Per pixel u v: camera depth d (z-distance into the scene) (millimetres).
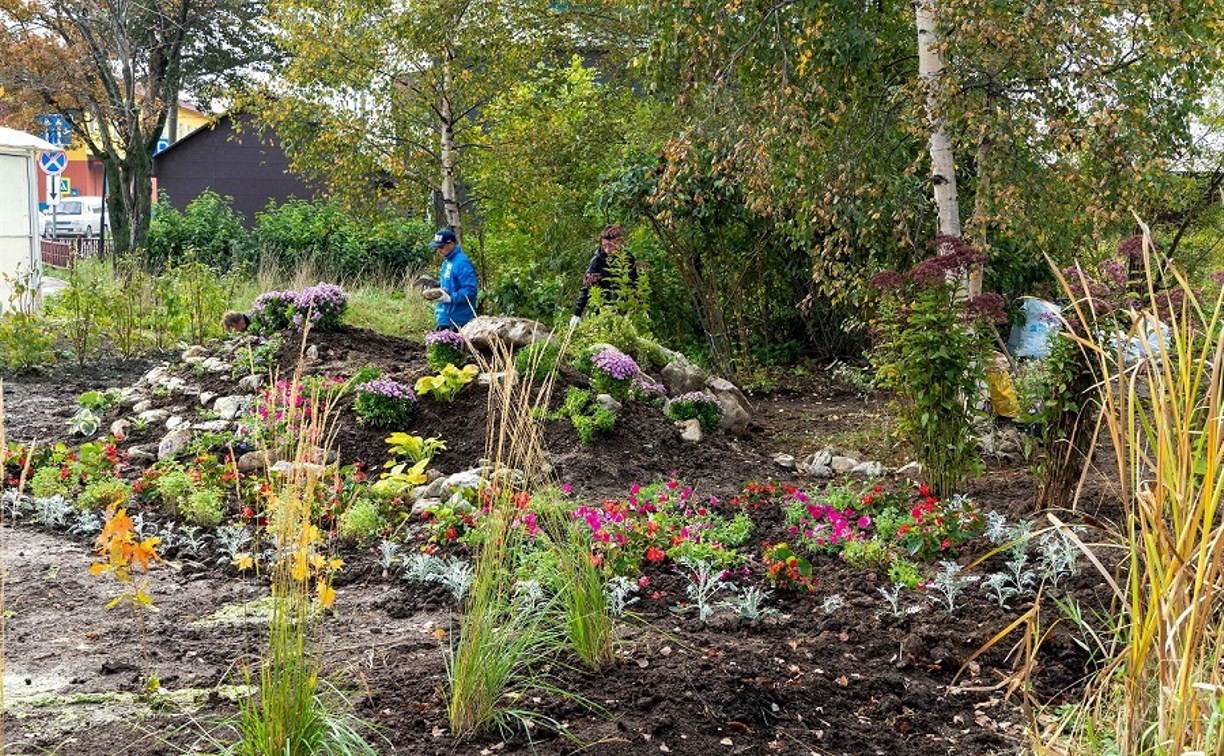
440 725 4004
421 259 22328
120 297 13320
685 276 14820
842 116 10344
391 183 19297
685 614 5383
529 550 5637
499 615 4434
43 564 6055
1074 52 8867
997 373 9898
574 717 4152
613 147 17219
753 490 7383
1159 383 2902
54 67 23516
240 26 33656
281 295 11445
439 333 9773
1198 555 2754
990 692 4746
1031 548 6277
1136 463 3018
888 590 5777
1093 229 9508
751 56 10125
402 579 5836
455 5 17016
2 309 14305
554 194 17203
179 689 4305
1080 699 4645
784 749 4125
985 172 9312
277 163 31016
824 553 6367
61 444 8117
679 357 11039
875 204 10609
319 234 22219
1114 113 8758
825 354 15516
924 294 7715
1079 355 6973
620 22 17656
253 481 7262
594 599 4609
